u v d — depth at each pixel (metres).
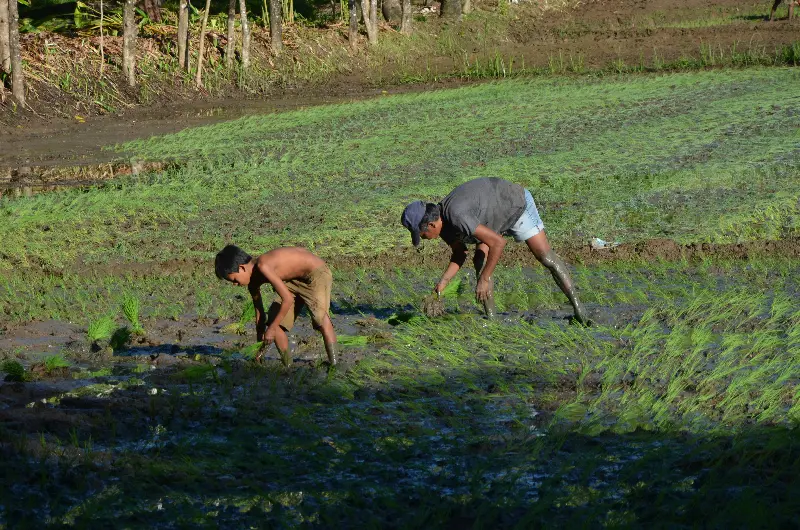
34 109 42.94
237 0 61.38
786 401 11.05
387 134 38.59
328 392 11.66
